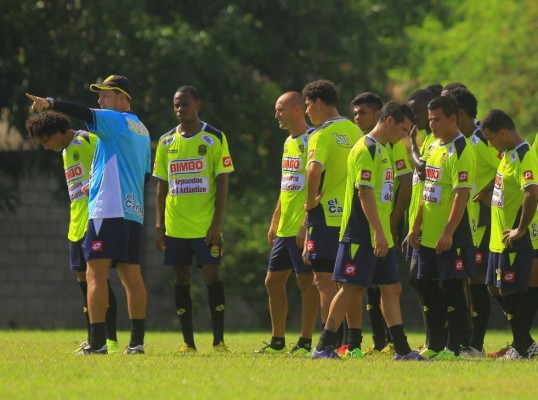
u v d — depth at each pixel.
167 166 42.41
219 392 26.02
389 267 34.81
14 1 85.88
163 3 99.12
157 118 86.50
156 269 99.75
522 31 112.44
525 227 37.44
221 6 99.31
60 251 97.50
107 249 36.38
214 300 42.03
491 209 39.38
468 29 117.94
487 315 40.34
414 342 52.09
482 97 110.44
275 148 98.38
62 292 97.44
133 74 87.44
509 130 38.09
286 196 41.16
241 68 93.25
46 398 24.95
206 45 91.56
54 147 39.78
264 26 101.88
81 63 86.94
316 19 101.75
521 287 38.00
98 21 87.56
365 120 40.84
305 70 101.31
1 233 96.12
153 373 29.48
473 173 36.34
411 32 121.12
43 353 37.38
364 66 102.81
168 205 42.31
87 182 39.53
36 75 84.94
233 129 93.94
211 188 42.09
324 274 37.59
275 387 26.89
